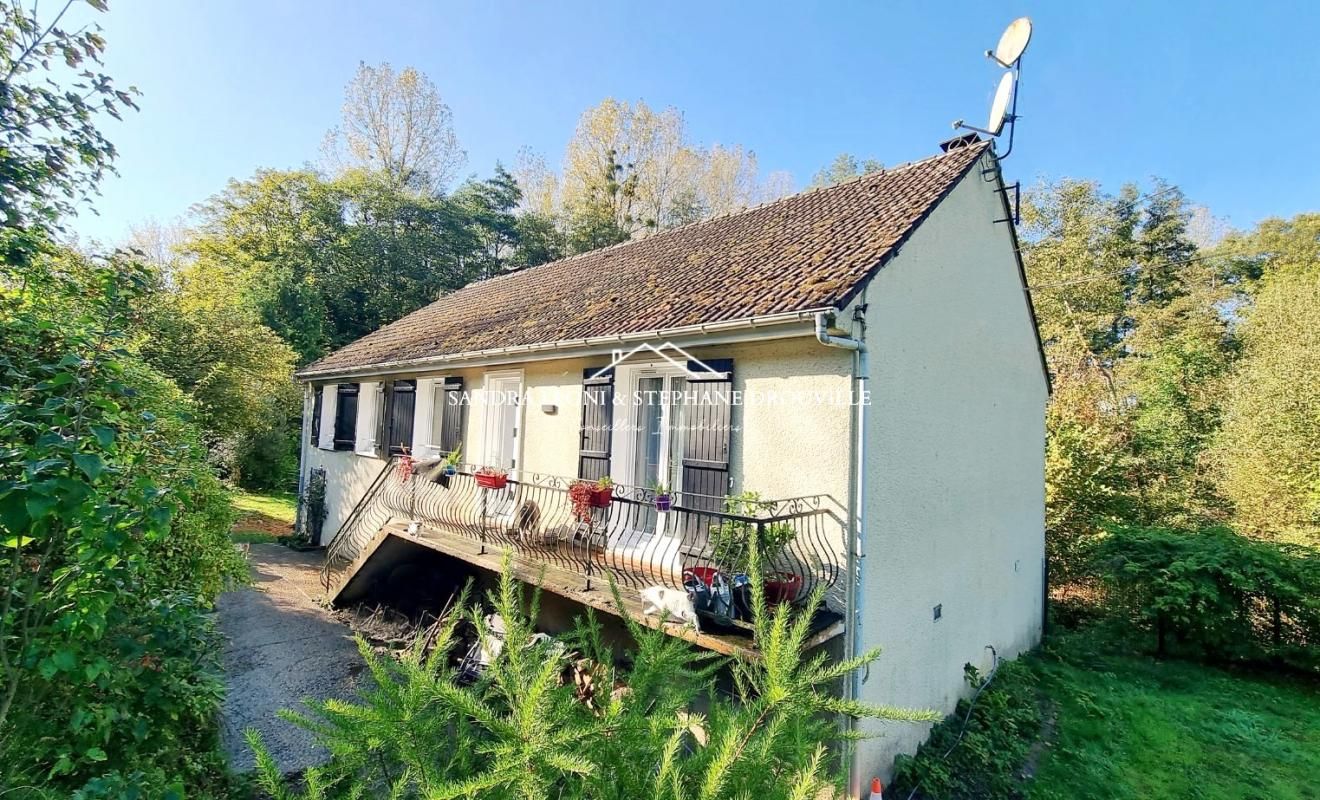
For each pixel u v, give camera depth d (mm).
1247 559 8469
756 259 6637
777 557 5094
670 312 5871
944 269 6254
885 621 5098
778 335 4766
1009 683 7020
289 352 19062
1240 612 8344
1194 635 8617
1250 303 21234
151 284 4211
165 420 3678
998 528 7559
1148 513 12133
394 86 29359
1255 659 8234
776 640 1769
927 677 5789
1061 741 6059
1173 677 7895
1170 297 23312
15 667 2363
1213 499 13961
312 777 1758
